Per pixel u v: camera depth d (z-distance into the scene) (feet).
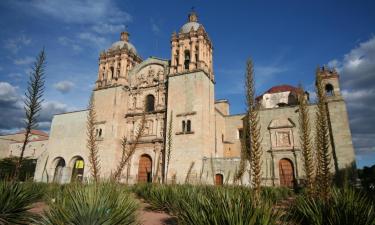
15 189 32.86
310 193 25.49
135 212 32.76
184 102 134.92
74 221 23.13
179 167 123.65
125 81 161.17
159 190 52.03
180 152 126.31
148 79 159.53
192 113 130.21
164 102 148.05
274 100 162.30
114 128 146.82
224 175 117.50
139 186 73.97
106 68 168.55
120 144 147.43
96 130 150.51
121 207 26.55
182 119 132.36
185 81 138.82
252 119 20.06
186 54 152.56
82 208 23.57
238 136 152.35
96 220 23.29
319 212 23.57
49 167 160.04
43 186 61.11
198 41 145.89
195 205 26.76
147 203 57.21
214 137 138.62
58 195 34.01
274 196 53.01
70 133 162.61
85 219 22.98
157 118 144.46
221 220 19.90
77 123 162.81
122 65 163.22
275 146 130.11
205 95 136.15
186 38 150.41
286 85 171.32
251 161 20.26
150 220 40.09
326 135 23.21
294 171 121.29
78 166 154.61
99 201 24.95
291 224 23.17
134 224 27.91
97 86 164.76
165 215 45.27
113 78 163.02
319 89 23.53
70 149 157.99
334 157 114.83
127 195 32.96
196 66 142.82
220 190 29.40
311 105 119.03
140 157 142.31
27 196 36.47
